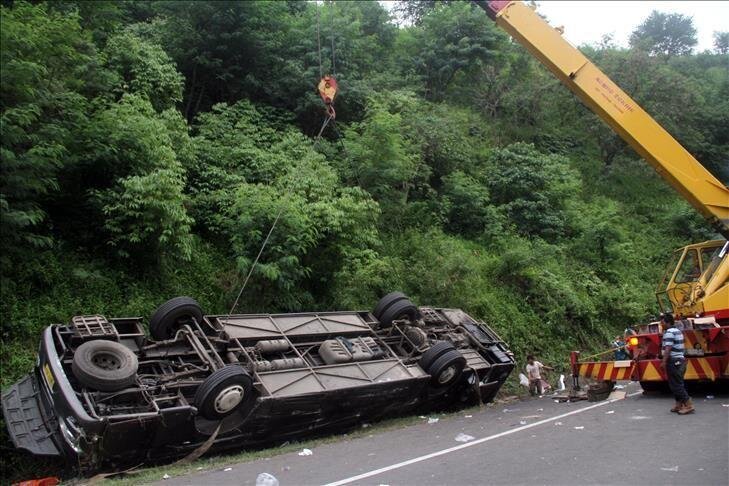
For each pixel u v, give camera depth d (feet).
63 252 34.27
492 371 38.96
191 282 38.47
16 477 25.09
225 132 48.62
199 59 52.11
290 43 60.70
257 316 31.48
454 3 90.33
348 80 61.57
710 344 36.32
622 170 98.07
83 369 22.82
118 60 43.45
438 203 61.21
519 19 36.63
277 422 26.66
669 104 94.27
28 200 31.37
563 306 58.80
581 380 52.49
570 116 99.91
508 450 23.30
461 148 69.46
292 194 41.04
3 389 27.14
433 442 25.86
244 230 39.40
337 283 43.45
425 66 82.84
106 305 33.35
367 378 29.99
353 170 52.60
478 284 52.54
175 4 52.11
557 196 71.31
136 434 22.08
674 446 22.72
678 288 40.22
